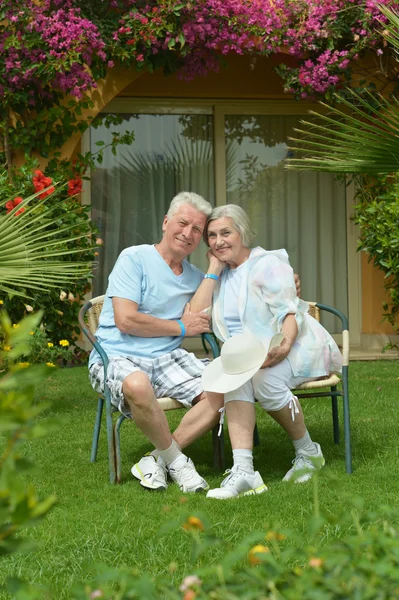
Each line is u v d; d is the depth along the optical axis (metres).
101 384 3.90
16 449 4.40
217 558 2.64
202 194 8.36
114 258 8.21
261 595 1.37
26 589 1.29
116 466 3.80
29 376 1.13
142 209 8.23
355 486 3.60
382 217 7.16
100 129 8.09
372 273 8.35
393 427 4.74
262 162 8.44
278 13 6.96
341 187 8.57
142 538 2.93
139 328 3.90
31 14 6.43
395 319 8.23
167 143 8.25
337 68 7.17
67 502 3.46
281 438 4.64
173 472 3.73
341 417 5.05
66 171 7.04
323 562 1.42
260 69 8.21
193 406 3.86
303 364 3.81
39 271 3.85
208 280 4.00
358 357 7.94
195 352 8.45
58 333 7.05
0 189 6.54
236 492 3.54
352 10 7.00
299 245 8.53
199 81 8.13
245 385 3.70
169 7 6.67
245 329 3.90
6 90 6.62
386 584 1.37
